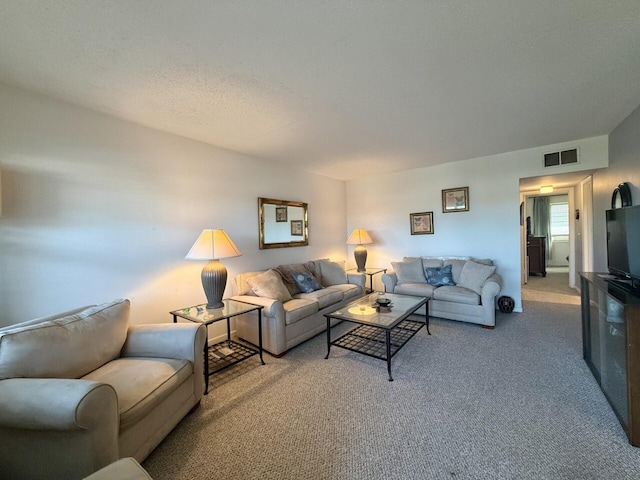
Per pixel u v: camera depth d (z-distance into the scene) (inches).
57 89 77.4
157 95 81.7
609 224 90.8
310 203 180.9
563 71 74.7
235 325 127.2
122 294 96.1
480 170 160.1
